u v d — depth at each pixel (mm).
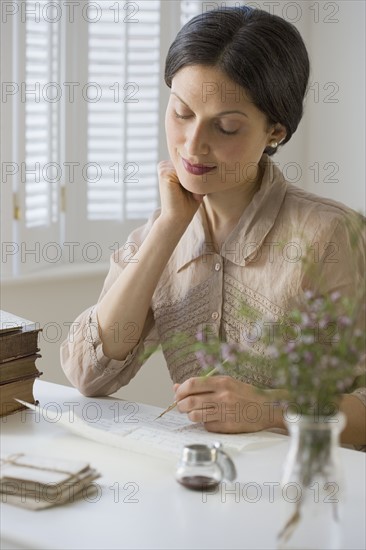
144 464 1696
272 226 2053
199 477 1570
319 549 1242
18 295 3180
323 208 2059
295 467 1235
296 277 2006
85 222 3436
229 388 1849
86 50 3346
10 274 3188
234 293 2068
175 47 1943
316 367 1226
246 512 1490
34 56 3180
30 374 1984
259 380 2018
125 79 3426
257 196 2061
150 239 2090
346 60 3652
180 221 2084
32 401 2004
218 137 1938
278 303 2016
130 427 1856
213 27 1904
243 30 1901
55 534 1409
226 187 1981
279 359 1241
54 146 3301
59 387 2186
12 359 1942
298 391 1225
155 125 3514
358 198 3676
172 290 2148
